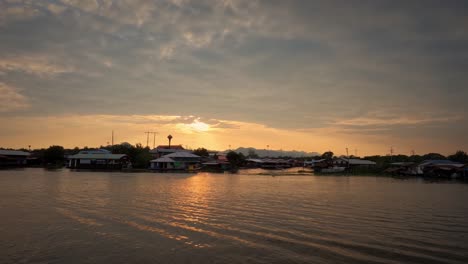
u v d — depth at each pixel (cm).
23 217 2278
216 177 7444
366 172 9619
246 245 1662
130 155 11562
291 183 5834
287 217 2386
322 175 8956
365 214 2533
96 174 7512
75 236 1800
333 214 2520
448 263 1420
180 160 11256
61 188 4078
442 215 2508
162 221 2194
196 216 2384
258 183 5716
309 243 1700
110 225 2064
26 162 11556
